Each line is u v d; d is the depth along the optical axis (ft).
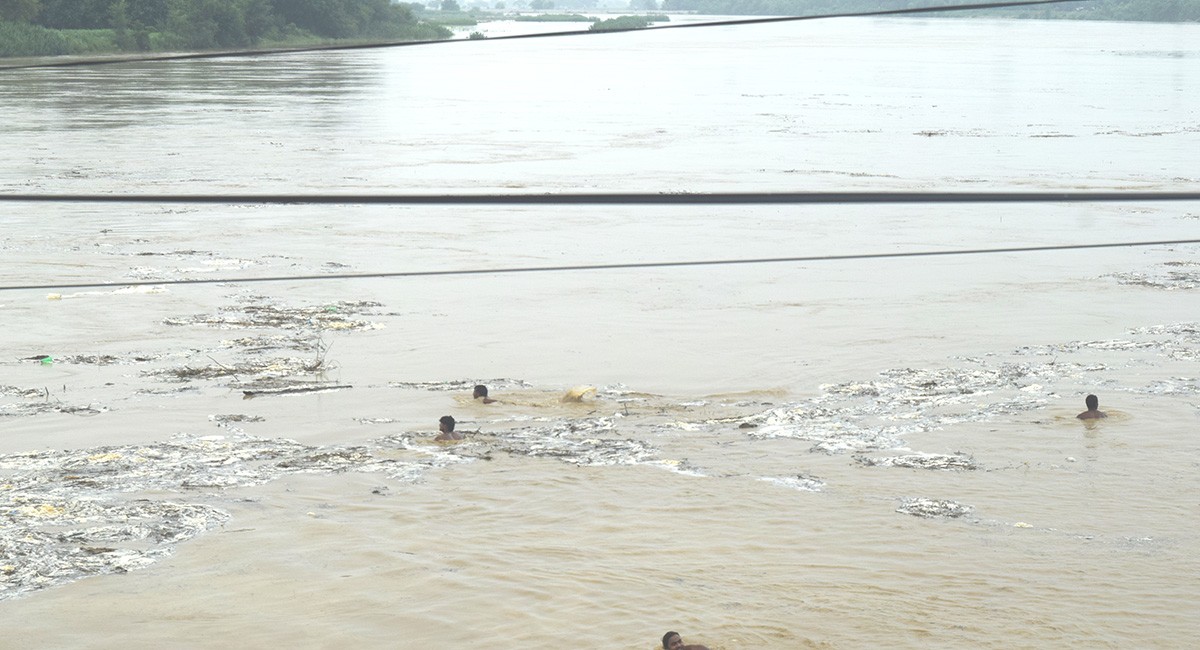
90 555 51.47
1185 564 50.16
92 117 242.37
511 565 50.19
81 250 116.26
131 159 179.11
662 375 79.20
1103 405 71.56
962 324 92.38
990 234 130.72
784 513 55.67
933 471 61.05
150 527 54.24
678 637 42.01
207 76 384.47
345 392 74.95
